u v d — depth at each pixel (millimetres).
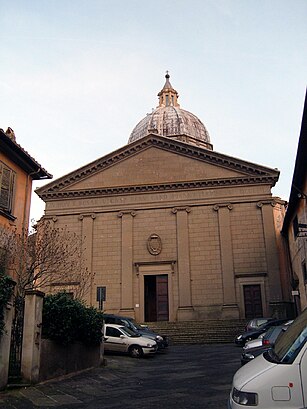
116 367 16938
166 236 34219
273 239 32562
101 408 9453
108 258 34344
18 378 11125
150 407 9414
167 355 21688
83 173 36375
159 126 51438
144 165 36094
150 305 35094
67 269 26375
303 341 5043
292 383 4758
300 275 27172
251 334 23781
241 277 32344
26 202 18531
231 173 34719
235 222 33562
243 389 4867
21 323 11672
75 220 35625
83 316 14469
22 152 17453
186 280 32812
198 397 10344
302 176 20828
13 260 17297
